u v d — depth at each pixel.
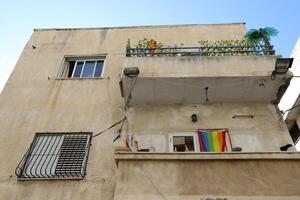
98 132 7.82
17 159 7.24
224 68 7.75
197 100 8.19
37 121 8.12
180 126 7.71
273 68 7.63
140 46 8.98
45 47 10.70
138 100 8.25
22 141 7.64
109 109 8.40
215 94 8.02
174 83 7.74
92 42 10.86
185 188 5.51
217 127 7.62
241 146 7.14
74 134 7.83
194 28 11.12
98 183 6.67
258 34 8.76
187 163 5.90
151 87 7.87
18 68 9.82
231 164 5.84
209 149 7.08
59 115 8.27
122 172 5.80
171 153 5.99
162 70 7.80
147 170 5.82
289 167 5.75
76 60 10.36
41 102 8.66
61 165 7.13
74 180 6.73
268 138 7.27
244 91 7.91
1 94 8.91
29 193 6.48
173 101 8.23
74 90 9.01
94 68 10.05
